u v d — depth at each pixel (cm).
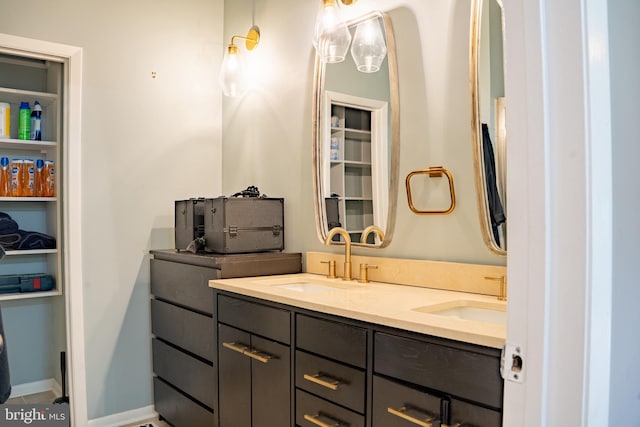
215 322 220
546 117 80
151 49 286
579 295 77
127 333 279
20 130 300
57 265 300
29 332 328
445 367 126
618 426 93
